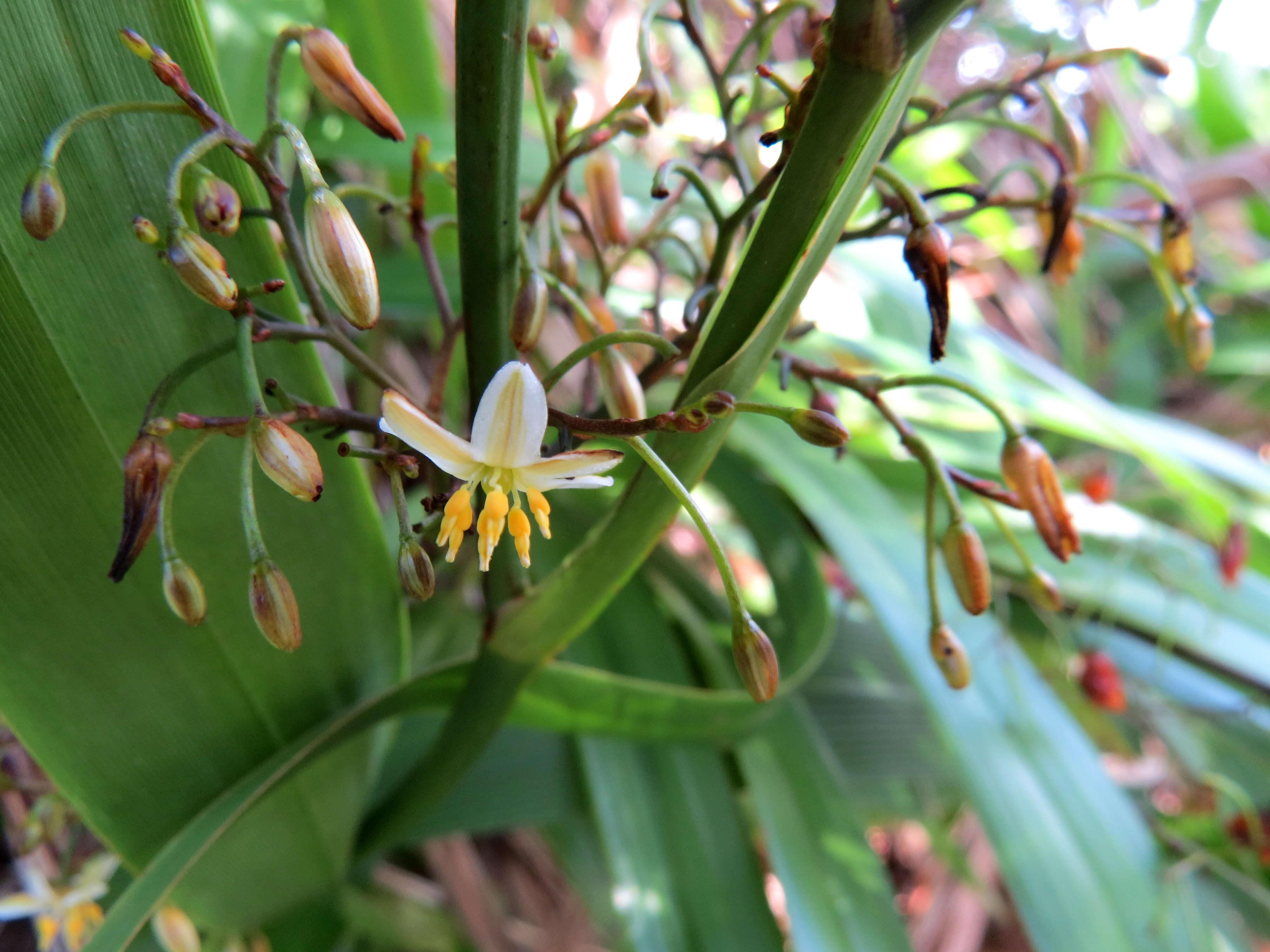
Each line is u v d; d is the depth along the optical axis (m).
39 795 0.13
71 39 0.07
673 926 0.13
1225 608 0.17
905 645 0.13
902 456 0.18
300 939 0.13
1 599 0.08
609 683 0.11
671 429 0.07
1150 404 0.27
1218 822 0.17
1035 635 0.18
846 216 0.07
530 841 0.21
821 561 0.19
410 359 0.20
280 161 0.07
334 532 0.09
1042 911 0.12
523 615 0.09
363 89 0.07
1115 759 0.22
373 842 0.12
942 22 0.06
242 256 0.08
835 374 0.09
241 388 0.08
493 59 0.07
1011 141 0.31
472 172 0.07
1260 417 0.30
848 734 0.17
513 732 0.15
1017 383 0.17
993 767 0.13
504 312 0.08
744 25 0.13
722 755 0.15
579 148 0.08
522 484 0.07
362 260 0.06
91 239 0.07
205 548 0.09
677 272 0.14
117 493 0.08
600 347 0.07
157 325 0.08
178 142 0.07
